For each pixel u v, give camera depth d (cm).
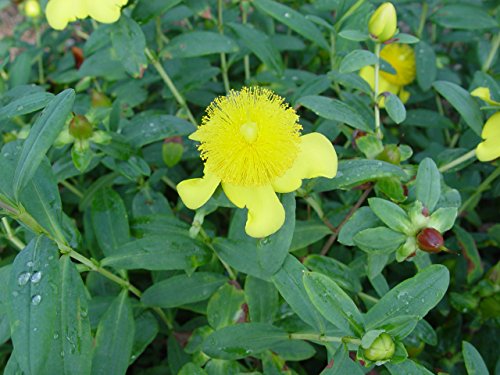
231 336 13
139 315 16
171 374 19
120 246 15
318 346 18
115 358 14
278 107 12
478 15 21
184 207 21
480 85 17
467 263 19
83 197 20
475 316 18
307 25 19
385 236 13
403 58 21
